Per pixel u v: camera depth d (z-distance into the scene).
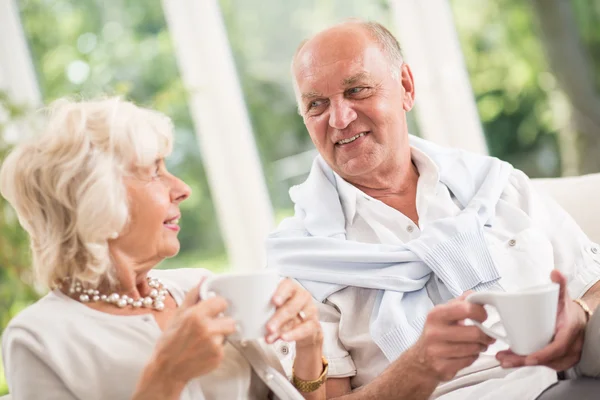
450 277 1.82
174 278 1.61
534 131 3.38
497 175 2.03
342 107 1.95
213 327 1.21
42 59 3.81
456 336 1.38
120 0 3.70
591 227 2.09
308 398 1.54
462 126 3.43
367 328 1.84
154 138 1.40
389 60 2.02
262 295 1.25
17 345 1.31
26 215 1.37
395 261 1.86
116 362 1.33
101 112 1.39
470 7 3.35
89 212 1.33
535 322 1.25
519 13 3.28
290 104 3.65
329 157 2.02
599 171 3.29
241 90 3.70
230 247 3.82
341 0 3.49
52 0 3.76
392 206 2.04
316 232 1.97
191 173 3.78
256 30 3.63
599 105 3.25
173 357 1.22
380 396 1.58
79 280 1.40
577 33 3.23
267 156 3.74
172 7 3.61
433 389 1.53
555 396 1.37
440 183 2.03
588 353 1.36
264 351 1.54
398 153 2.01
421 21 3.39
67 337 1.33
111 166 1.35
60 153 1.34
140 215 1.39
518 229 1.94
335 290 1.87
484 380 1.73
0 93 3.43
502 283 1.85
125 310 1.42
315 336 1.46
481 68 3.39
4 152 3.34
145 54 3.71
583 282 1.89
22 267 3.28
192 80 3.67
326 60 1.97
